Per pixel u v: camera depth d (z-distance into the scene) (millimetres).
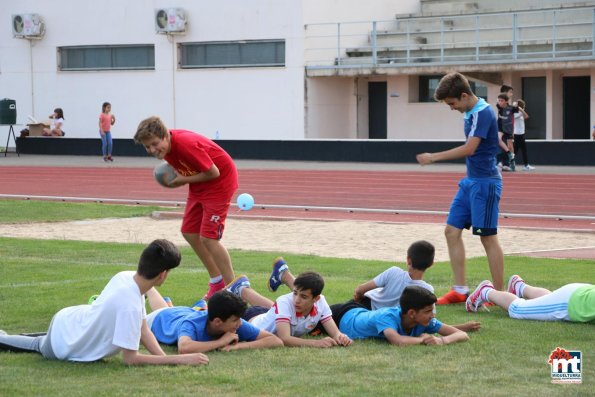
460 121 40406
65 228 20062
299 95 41531
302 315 8898
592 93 37562
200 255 11289
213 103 43688
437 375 7621
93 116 46625
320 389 7164
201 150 10641
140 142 10539
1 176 33125
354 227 19984
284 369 7801
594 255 15680
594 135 35000
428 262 9719
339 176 31516
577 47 38500
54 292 11578
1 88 48406
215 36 43219
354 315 9188
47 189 28828
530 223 20562
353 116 42812
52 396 6926
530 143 34469
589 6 40250
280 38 41719
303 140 38812
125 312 7758
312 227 20062
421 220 21344
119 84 45812
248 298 9781
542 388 7227
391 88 41969
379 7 43906
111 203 25281
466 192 11203
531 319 10000
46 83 47500
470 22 42344
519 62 37656
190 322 8531
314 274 8836
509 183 28219
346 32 42500
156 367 7801
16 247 16406
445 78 11070
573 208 22891
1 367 7832
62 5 46781
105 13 45688
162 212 22312
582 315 9648
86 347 7957
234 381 7379
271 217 21578
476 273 13484
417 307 8703
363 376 7586
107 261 14758
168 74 44562
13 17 47312
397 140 36844
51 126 44781
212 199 10969
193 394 7012
